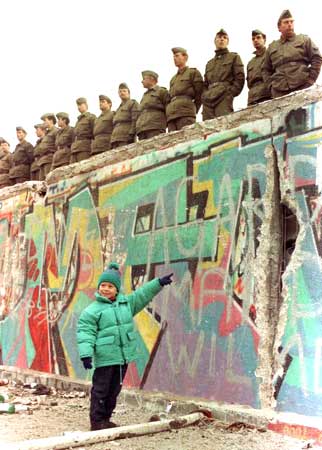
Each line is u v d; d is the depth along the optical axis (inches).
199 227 260.7
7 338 413.1
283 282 221.5
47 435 211.0
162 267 279.0
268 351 222.2
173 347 264.8
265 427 211.3
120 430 202.5
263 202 231.8
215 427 217.9
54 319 360.5
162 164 288.0
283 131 227.9
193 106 321.1
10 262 423.2
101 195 332.8
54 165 430.6
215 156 257.1
